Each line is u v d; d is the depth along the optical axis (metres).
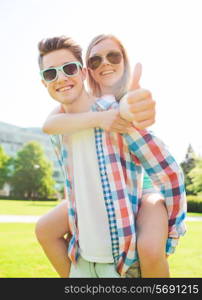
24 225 10.50
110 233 1.77
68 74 1.86
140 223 1.78
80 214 1.89
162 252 1.70
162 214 1.80
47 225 2.09
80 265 1.95
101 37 2.35
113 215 1.77
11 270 4.56
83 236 1.88
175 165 1.79
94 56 2.34
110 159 1.80
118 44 2.37
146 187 2.07
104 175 1.80
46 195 46.97
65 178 2.00
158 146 1.76
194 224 11.34
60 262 2.06
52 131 1.88
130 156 1.85
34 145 47.84
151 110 1.45
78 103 1.95
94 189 1.84
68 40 1.91
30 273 4.39
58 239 2.09
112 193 1.77
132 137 1.75
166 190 1.82
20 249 6.21
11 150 60.72
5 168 47.62
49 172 47.72
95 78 2.38
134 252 1.71
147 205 1.86
